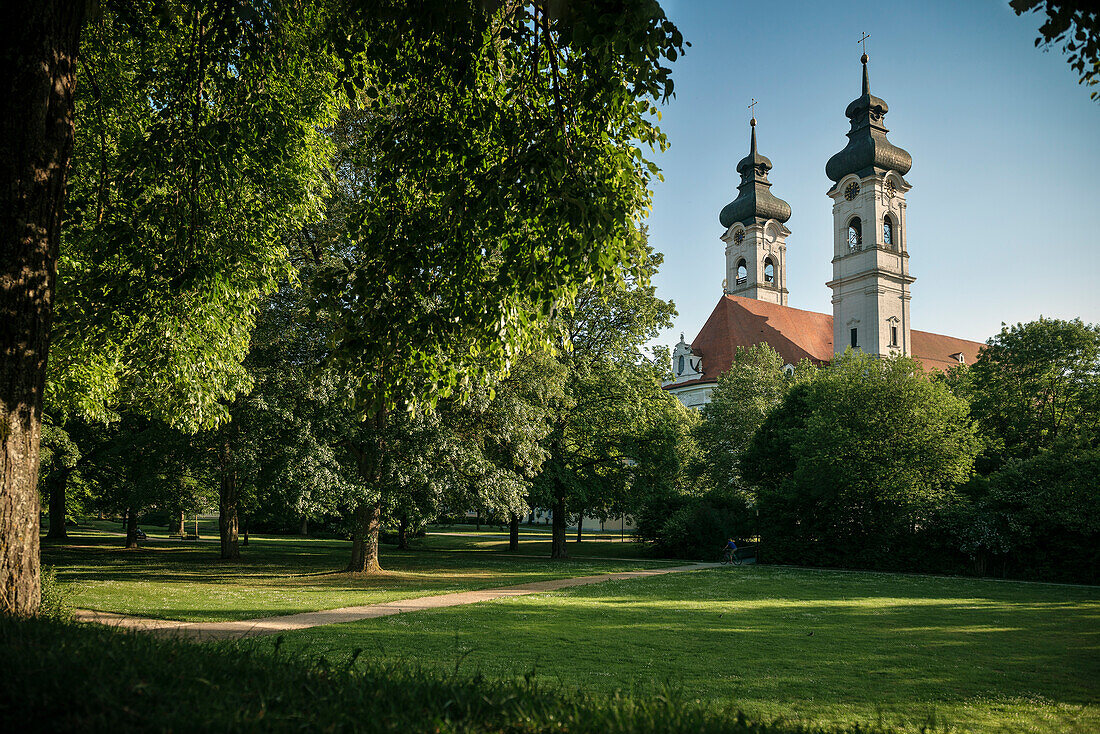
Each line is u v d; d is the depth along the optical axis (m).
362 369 9.29
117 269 11.88
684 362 80.88
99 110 12.10
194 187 10.76
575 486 36.16
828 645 13.83
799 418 42.75
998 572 31.92
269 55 10.96
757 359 62.50
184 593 19.61
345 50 8.95
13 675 3.74
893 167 79.81
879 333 77.69
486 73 9.04
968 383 43.75
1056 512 30.36
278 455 22.19
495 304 8.90
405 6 7.71
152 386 15.48
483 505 25.89
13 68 6.12
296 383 22.23
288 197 13.86
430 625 15.05
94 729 3.25
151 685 3.79
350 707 3.92
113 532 57.94
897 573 33.44
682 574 30.56
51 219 6.36
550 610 18.05
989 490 33.12
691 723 3.91
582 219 7.80
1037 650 13.55
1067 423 38.81
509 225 8.66
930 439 33.66
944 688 10.40
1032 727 8.37
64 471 34.06
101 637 4.89
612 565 34.56
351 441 24.50
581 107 8.61
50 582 10.04
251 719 3.50
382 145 8.87
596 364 36.97
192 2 9.71
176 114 11.00
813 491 36.59
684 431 40.84
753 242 94.50
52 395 14.97
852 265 81.25
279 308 22.52
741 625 16.25
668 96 7.52
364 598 19.75
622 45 6.91
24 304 6.12
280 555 35.75
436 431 24.39
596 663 11.53
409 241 8.89
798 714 8.67
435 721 3.78
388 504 24.27
